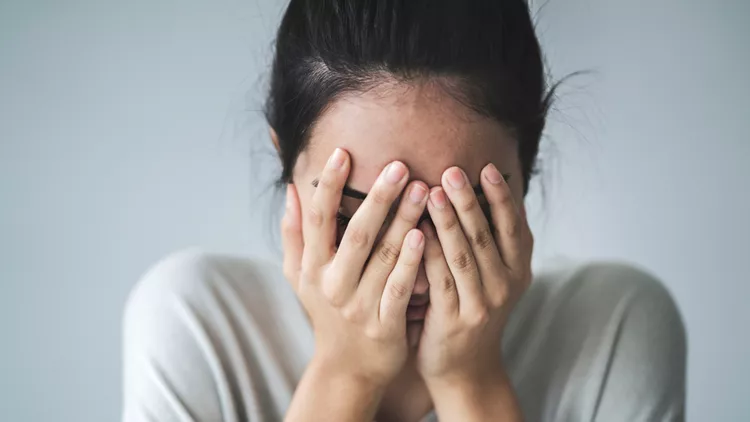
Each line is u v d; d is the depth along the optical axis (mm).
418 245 777
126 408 974
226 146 1437
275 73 910
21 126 1404
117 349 1476
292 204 897
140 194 1450
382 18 751
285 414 969
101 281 1460
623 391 1008
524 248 901
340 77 759
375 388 884
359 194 776
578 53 1458
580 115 1444
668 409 1021
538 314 1043
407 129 743
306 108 797
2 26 1378
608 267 1081
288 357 1008
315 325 892
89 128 1424
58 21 1394
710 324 1601
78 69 1408
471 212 770
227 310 1001
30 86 1398
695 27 1486
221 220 1455
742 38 1495
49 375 1466
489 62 766
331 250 836
